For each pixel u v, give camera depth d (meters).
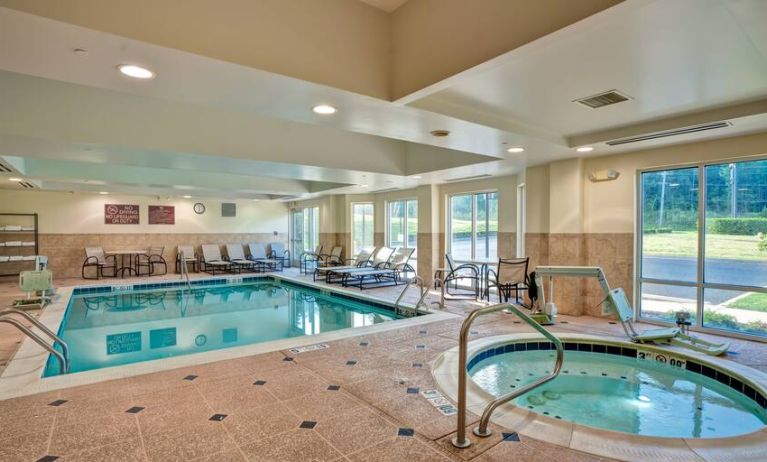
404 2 3.08
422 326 5.33
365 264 10.92
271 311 7.78
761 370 3.68
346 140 7.00
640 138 4.70
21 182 8.61
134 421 2.70
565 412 3.42
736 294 4.75
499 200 8.05
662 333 4.55
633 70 3.08
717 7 2.19
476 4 2.58
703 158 4.88
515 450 2.38
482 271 8.04
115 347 5.37
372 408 2.92
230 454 2.32
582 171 5.98
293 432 2.57
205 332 6.21
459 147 5.14
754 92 3.54
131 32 2.14
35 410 2.85
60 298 7.84
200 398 3.07
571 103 3.82
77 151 5.22
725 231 4.82
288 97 3.11
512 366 4.48
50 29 2.03
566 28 2.15
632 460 2.28
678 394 3.77
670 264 5.30
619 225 5.67
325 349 4.33
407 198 10.45
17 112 4.27
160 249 12.34
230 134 5.76
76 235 11.20
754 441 2.47
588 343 4.76
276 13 2.63
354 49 3.01
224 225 13.51
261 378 3.49
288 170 7.07
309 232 13.75
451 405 2.98
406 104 3.36
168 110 5.23
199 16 2.34
